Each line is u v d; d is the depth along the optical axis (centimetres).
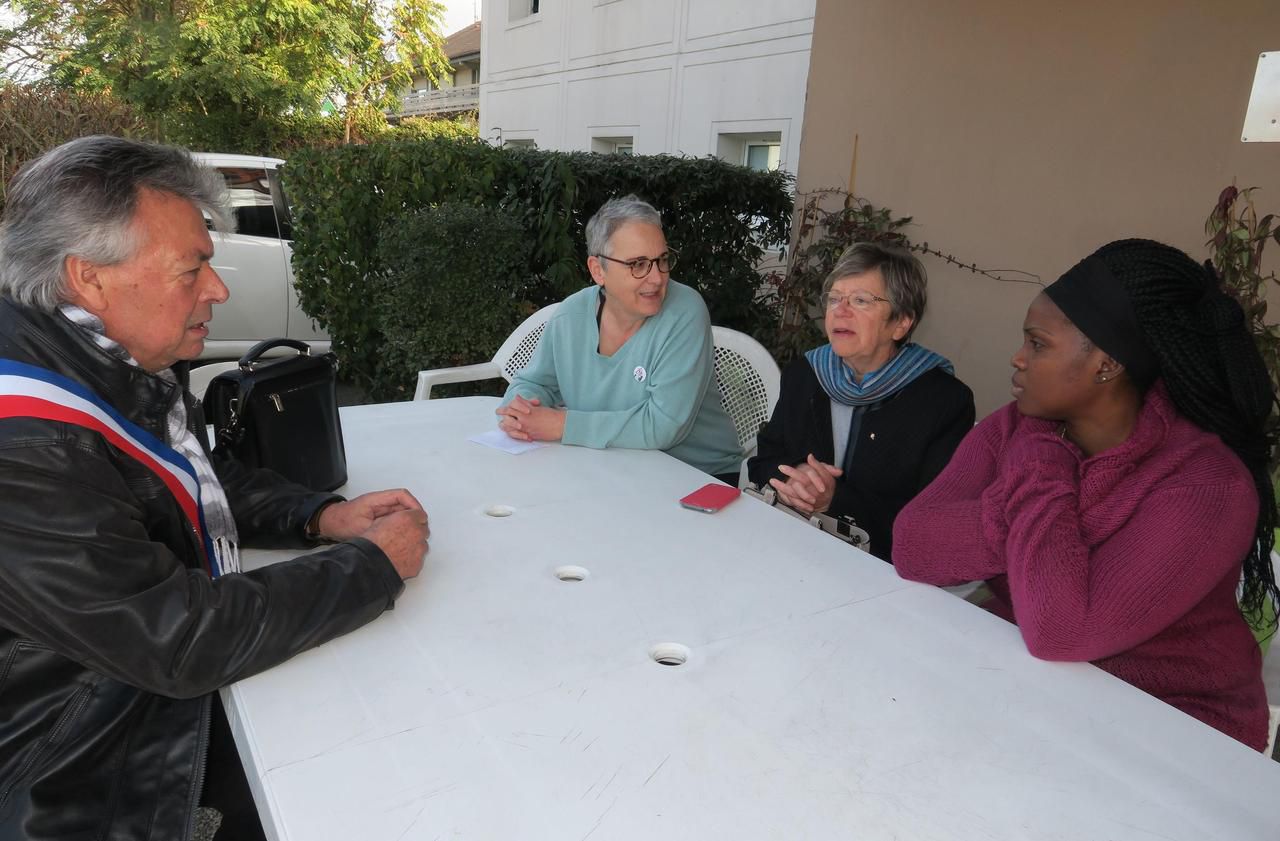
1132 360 130
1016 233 367
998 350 380
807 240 465
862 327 209
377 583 123
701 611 133
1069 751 102
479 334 437
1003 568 139
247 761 98
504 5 1056
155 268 113
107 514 104
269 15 1455
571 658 117
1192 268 131
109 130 744
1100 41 329
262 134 1493
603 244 229
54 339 109
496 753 96
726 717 105
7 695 110
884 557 208
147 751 115
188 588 107
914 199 407
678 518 173
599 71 893
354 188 466
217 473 157
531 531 162
